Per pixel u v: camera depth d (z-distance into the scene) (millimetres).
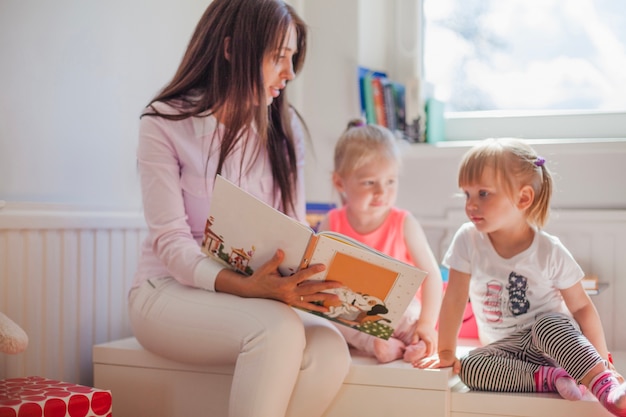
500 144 1405
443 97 2188
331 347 1256
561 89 2053
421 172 2043
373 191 1628
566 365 1250
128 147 1782
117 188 1748
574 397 1214
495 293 1425
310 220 1910
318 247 1198
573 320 1347
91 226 1609
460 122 2139
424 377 1268
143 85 1824
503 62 2115
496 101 2127
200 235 1467
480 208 1383
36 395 1182
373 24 2154
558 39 2049
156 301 1363
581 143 1854
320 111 2113
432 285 1574
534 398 1239
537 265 1387
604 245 1833
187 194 1450
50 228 1500
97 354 1482
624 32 1978
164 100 1447
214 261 1318
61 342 1543
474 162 1397
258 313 1212
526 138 2059
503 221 1382
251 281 1252
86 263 1609
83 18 1638
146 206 1395
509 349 1386
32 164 1508
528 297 1396
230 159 1463
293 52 1472
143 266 1458
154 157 1399
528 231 1419
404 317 1524
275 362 1160
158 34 1871
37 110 1521
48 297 1506
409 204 2059
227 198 1216
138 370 1443
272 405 1151
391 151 1646
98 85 1683
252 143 1497
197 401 1383
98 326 1647
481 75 2143
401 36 2199
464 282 1438
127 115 1776
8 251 1408
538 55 2074
